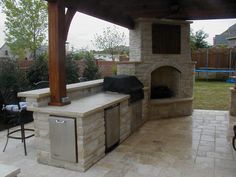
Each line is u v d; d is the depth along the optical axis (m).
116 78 4.73
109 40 14.79
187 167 3.26
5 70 5.71
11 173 1.66
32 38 12.53
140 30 5.61
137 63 5.53
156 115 5.86
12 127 5.14
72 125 3.12
